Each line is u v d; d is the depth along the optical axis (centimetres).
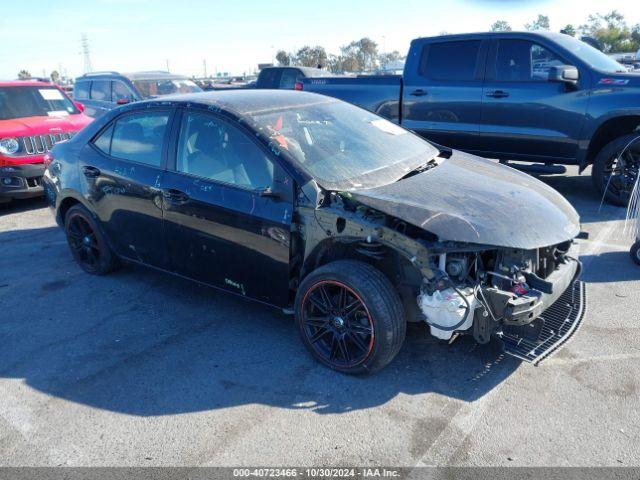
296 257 347
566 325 332
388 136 431
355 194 325
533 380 323
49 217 747
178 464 269
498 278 305
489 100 702
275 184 342
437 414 296
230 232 365
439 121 748
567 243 346
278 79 1416
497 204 327
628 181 653
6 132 740
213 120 384
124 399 324
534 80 677
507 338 319
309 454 271
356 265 318
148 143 426
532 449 268
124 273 518
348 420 295
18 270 544
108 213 459
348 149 385
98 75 1288
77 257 524
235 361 359
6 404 325
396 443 276
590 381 320
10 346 394
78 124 830
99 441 289
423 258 294
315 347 346
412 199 324
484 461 261
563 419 288
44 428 302
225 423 298
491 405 302
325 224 323
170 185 397
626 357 342
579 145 661
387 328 307
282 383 332
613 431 278
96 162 462
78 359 371
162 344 386
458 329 302
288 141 361
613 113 627
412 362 346
